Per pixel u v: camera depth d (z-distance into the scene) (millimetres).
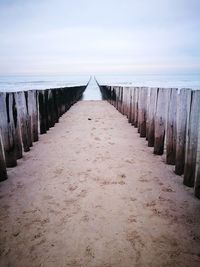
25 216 2467
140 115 5547
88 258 1909
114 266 1830
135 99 6594
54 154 4453
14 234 2197
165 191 2959
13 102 3957
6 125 3627
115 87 12242
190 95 2885
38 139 5570
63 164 3916
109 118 8664
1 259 1912
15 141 4078
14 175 3506
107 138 5582
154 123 4676
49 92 6836
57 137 5809
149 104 4602
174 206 2615
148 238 2117
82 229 2248
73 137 5762
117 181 3244
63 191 2982
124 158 4160
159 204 2656
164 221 2352
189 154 2984
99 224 2314
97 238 2125
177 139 3350
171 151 3785
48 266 1839
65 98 10828
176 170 3457
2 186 3154
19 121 4402
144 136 5602
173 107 3621
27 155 4430
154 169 3658
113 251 1976
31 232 2219
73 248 2014
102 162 3975
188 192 2938
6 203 2725
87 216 2447
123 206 2621
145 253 1950
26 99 4738
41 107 6016
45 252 1978
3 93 3553
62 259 1902
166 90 4039
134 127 6820
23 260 1901
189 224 2303
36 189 3051
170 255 1928
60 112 9250
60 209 2580
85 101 17938
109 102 15766
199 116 2826
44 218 2426
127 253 1953
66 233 2197
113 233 2188
